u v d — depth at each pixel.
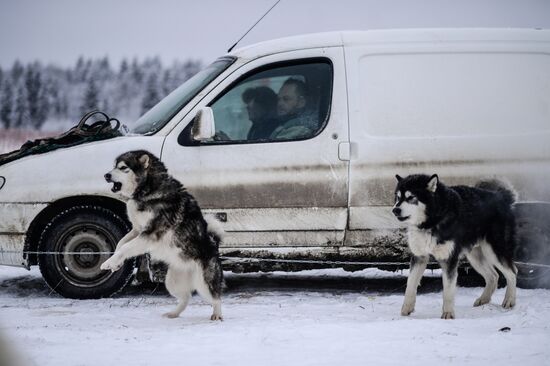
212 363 5.23
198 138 8.12
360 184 8.35
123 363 5.23
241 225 8.38
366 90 8.51
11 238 8.30
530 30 8.93
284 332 6.15
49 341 5.96
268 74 8.61
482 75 8.64
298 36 8.82
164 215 7.20
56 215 8.41
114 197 8.33
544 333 6.09
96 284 8.35
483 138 8.49
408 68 8.59
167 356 5.43
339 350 5.61
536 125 8.60
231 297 8.40
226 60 8.80
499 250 7.58
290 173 8.34
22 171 8.34
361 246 8.44
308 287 9.15
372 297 8.25
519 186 8.52
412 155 8.41
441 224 7.10
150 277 8.28
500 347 5.68
